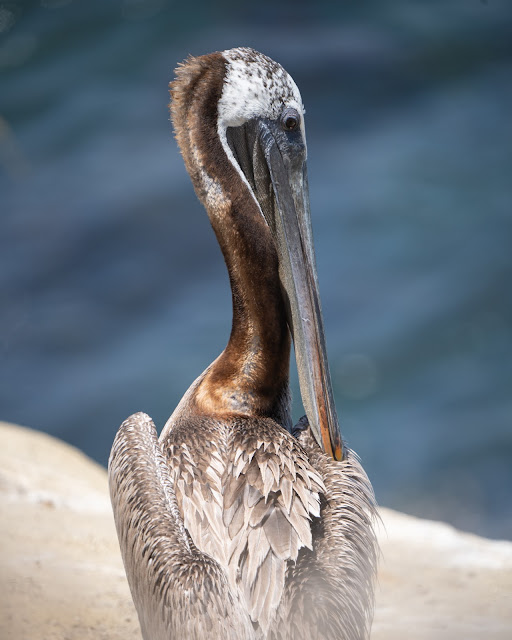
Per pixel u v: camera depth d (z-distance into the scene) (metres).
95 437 16.94
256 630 4.69
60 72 29.33
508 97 26.50
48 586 7.00
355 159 24.36
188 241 21.59
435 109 26.36
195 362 18.25
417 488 15.30
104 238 21.81
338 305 19.56
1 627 6.29
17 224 22.33
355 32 29.72
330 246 21.20
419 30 29.66
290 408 6.07
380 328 18.92
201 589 4.74
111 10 32.06
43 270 21.03
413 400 17.33
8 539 7.80
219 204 5.80
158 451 5.71
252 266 5.73
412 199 22.50
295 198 5.88
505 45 28.91
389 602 7.22
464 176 23.25
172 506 5.30
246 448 5.32
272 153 5.86
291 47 29.20
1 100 28.08
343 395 17.50
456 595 7.33
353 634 4.70
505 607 7.06
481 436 16.27
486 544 8.61
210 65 5.87
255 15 30.88
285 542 4.88
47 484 9.30
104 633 6.34
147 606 5.18
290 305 5.78
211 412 5.77
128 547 5.45
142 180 23.58
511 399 17.08
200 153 5.85
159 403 17.39
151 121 26.47
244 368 5.78
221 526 5.09
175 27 30.81
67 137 25.98
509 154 23.98
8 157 24.44
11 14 32.81
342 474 5.45
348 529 5.09
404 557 8.16
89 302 20.14
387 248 20.98
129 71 28.91
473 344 18.41
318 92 27.22
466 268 20.20
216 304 19.86
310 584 4.71
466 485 15.27
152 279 20.66
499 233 21.08
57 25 31.69
